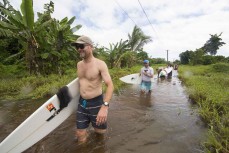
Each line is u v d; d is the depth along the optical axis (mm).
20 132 3061
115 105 5895
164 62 53625
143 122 4438
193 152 3084
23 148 3082
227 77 12375
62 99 3418
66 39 13344
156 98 6918
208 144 3230
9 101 6648
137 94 7633
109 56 21125
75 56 14750
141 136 3682
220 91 6613
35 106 5922
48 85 8508
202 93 6582
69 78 10836
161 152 3094
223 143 3246
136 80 9117
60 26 12992
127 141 3475
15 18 10727
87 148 3221
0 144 2885
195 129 3994
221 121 4223
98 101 3279
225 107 4820
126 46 22469
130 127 4129
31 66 12648
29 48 12234
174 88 9430
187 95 7531
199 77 12555
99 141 3438
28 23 11109
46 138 3600
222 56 41812
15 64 15094
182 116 4848
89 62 3256
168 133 3812
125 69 20031
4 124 4445
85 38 3143
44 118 3299
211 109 5160
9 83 9906
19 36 11945
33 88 8930
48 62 13617
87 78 3260
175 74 18422
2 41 15891
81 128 3332
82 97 3336
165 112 5195
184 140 3498
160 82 12156
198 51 43375
